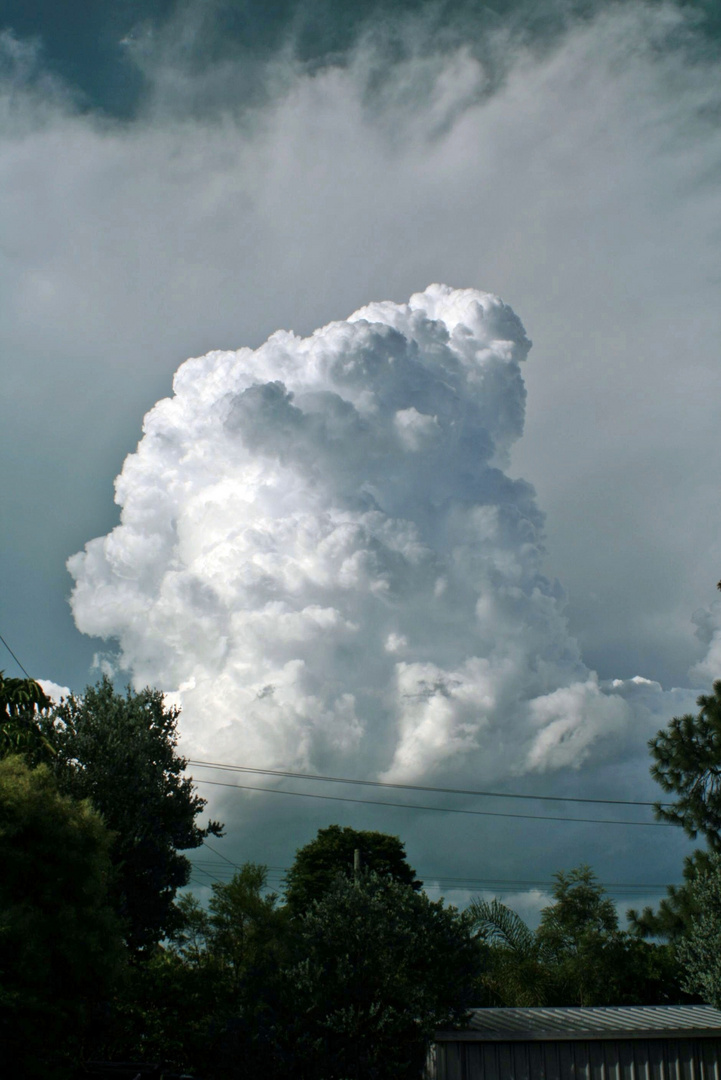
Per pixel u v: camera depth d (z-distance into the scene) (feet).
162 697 93.86
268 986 69.97
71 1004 59.62
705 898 81.30
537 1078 72.84
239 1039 67.82
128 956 69.41
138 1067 81.10
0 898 57.06
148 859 83.10
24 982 55.88
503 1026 76.18
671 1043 75.36
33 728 73.51
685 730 115.75
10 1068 56.54
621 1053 74.59
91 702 89.92
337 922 70.03
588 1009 87.86
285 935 94.53
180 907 98.02
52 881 60.18
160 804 87.25
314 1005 66.74
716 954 77.46
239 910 97.25
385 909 70.90
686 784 114.73
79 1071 73.97
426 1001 67.46
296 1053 65.31
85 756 86.53
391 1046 67.21
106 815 82.79
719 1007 76.89
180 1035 88.17
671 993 140.56
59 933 58.85
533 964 135.74
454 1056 73.05
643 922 108.58
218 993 89.76
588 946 143.54
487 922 136.26
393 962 68.49
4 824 58.85
